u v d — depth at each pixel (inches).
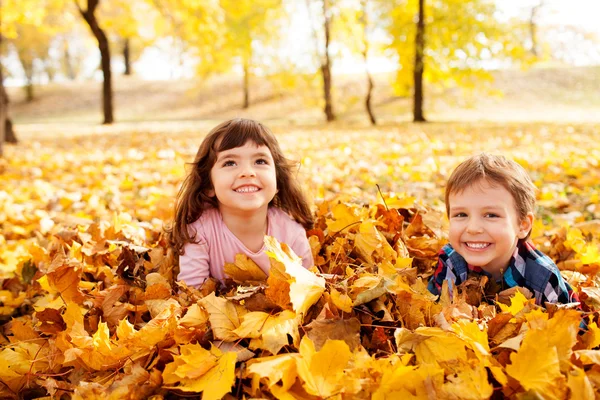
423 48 737.0
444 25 701.3
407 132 570.6
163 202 144.5
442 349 61.4
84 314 79.0
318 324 64.7
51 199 187.0
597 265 98.0
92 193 200.7
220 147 89.0
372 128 686.5
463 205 80.2
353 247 95.7
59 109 1627.7
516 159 260.5
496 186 78.2
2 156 357.4
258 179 88.1
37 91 1812.3
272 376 54.1
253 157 89.3
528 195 81.1
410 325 69.6
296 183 103.0
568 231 120.5
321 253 102.1
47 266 101.5
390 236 99.6
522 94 1317.7
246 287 74.5
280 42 896.9
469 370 56.9
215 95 1569.9
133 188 222.7
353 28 824.9
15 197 196.1
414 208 118.3
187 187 94.3
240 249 91.5
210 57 676.7
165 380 60.7
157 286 82.5
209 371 60.4
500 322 66.4
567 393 53.1
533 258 82.9
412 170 248.7
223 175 87.7
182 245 92.0
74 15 901.8
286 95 1478.8
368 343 68.8
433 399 53.5
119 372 67.5
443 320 65.0
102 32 892.0
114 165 317.1
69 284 82.5
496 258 81.9
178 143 468.4
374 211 105.9
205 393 57.0
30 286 105.5
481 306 75.1
